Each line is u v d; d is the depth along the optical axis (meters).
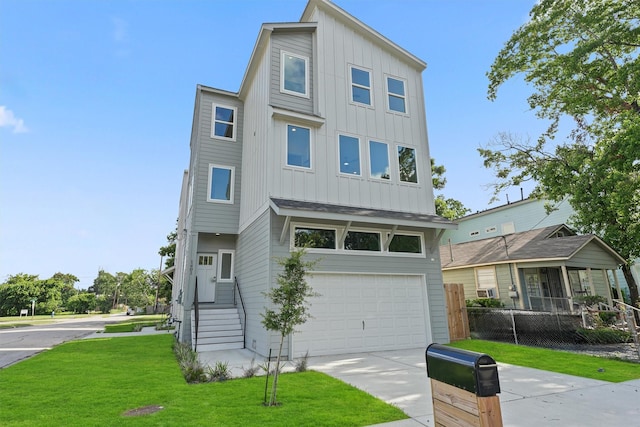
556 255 13.58
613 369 6.84
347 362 7.91
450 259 19.03
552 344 10.02
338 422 3.98
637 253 14.24
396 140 11.64
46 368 7.29
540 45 13.69
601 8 11.92
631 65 11.03
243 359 8.45
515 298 14.99
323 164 10.13
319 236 9.45
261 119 10.79
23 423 4.01
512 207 21.66
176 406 4.60
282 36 10.77
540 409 4.49
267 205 9.16
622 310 10.78
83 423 4.00
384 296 10.05
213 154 13.24
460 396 2.64
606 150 12.19
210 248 13.06
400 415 4.22
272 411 4.37
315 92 10.69
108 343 11.74
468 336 11.66
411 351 9.49
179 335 12.39
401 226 10.61
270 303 8.49
